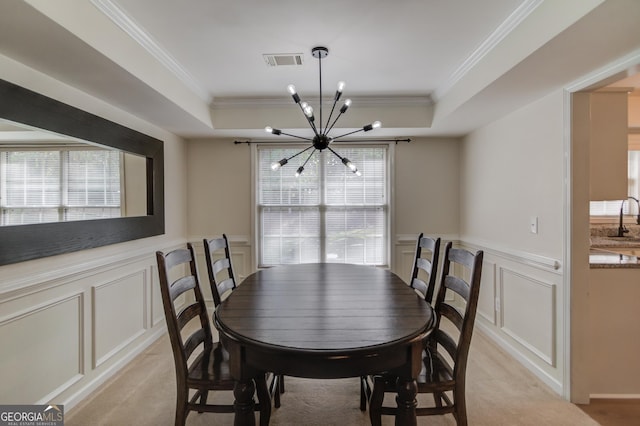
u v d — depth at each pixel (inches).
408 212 152.6
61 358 78.3
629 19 54.5
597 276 84.4
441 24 75.7
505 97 94.0
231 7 69.1
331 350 47.5
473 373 96.1
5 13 51.7
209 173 151.7
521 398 83.8
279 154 154.9
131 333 106.3
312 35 80.8
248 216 152.1
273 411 79.0
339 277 92.2
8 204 70.1
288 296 73.7
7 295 64.9
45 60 67.8
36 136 76.3
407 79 109.2
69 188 84.9
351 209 155.0
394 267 152.3
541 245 94.0
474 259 60.4
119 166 103.2
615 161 91.8
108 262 94.1
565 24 57.6
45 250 72.7
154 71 85.5
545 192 92.4
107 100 93.3
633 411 78.7
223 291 86.9
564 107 84.7
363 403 79.3
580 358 82.1
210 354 72.2
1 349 64.6
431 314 61.8
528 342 99.6
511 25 73.5
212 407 61.4
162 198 125.5
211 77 106.6
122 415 77.2
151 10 69.5
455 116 114.8
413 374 53.2
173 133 137.5
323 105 130.0
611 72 71.9
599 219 140.2
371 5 68.7
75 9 58.6
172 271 134.4
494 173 120.8
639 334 83.9
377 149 154.9
